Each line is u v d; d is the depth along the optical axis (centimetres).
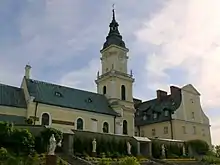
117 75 5350
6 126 2970
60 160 2762
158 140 4522
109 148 3891
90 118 4675
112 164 3130
